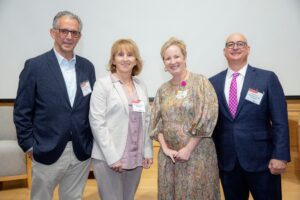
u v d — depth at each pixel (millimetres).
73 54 2133
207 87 1996
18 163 3436
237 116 2039
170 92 2078
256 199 2096
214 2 4121
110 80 2129
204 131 1932
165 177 2020
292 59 4141
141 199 3205
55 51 2076
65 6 4113
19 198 3223
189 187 1930
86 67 2213
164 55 2062
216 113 1973
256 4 4109
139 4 4137
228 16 4129
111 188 2090
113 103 2059
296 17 4102
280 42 4129
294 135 4105
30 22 4125
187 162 1959
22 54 4156
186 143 1968
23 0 4109
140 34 4164
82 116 2088
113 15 4145
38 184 2070
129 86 2209
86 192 3357
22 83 1972
